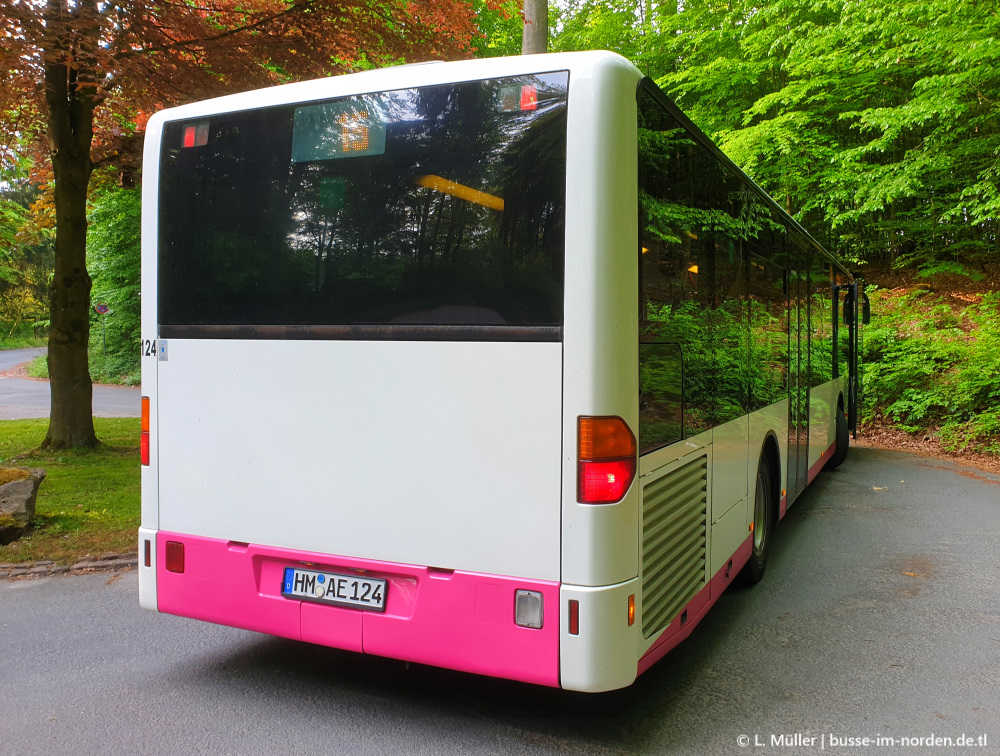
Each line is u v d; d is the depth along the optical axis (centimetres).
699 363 361
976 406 1214
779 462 569
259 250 333
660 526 309
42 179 1157
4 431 1179
